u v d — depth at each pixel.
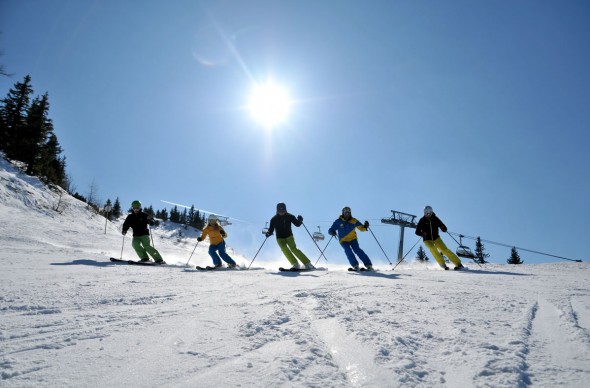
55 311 2.51
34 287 3.55
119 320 2.26
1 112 29.59
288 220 8.12
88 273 5.06
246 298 3.14
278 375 1.34
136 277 4.75
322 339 1.87
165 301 2.97
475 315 2.45
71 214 23.16
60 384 1.25
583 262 10.16
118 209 45.75
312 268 7.94
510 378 1.32
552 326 2.16
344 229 7.68
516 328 2.08
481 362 1.49
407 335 1.90
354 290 3.66
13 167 26.11
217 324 2.16
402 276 5.61
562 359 1.56
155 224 9.23
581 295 3.45
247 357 1.56
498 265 9.85
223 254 8.51
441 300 3.07
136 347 1.69
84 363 1.47
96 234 16.69
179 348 1.68
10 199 19.97
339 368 1.46
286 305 2.79
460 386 1.28
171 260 12.07
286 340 1.83
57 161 36.38
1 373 1.33
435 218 8.55
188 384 1.27
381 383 1.30
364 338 1.84
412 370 1.42
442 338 1.87
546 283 4.55
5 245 9.27
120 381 1.29
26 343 1.73
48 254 8.09
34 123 29.34
